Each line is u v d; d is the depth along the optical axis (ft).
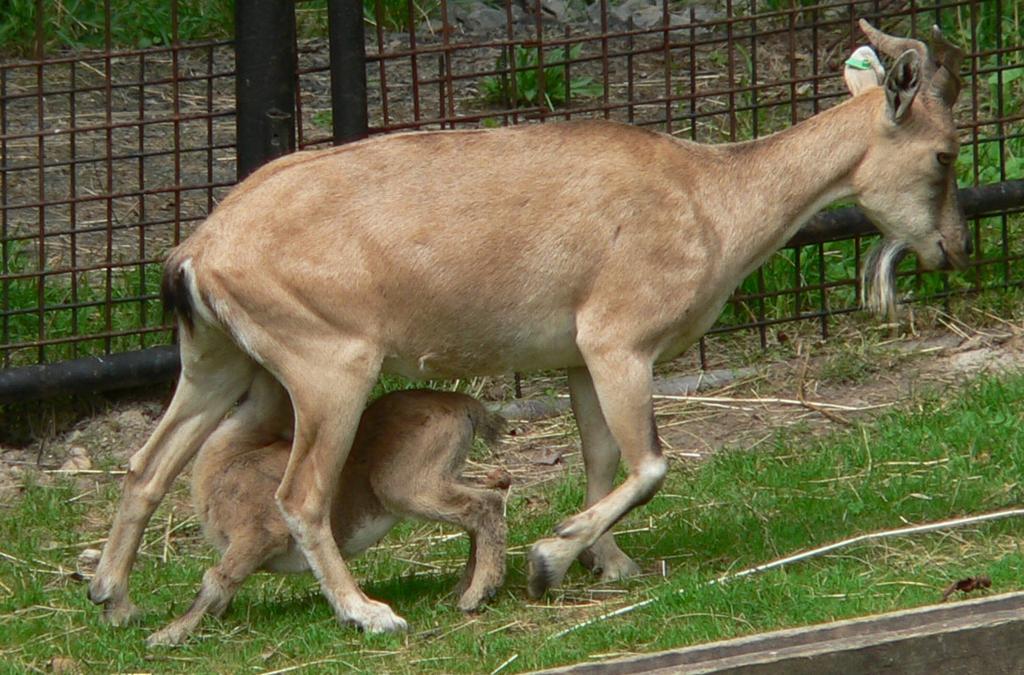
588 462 35.12
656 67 63.72
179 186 43.78
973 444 39.70
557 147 32.81
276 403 33.73
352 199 31.94
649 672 26.76
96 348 46.29
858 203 34.55
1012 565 32.01
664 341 33.12
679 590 31.68
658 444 32.99
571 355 33.58
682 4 67.87
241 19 42.39
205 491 33.12
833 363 46.68
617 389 32.58
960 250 34.63
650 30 44.68
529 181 32.45
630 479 32.83
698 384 46.52
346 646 31.09
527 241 32.22
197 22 67.26
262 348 31.71
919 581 31.73
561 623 31.73
